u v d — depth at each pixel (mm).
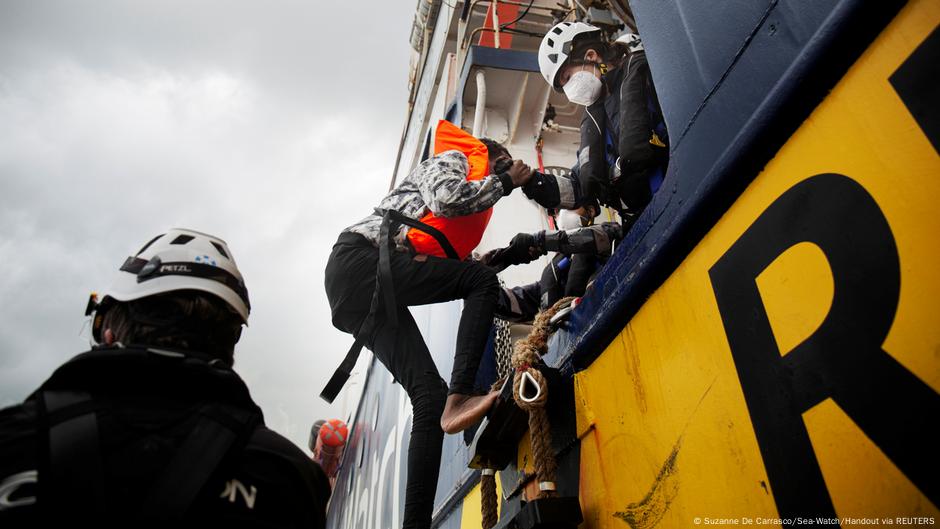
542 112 4270
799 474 871
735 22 1113
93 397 755
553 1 5504
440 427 1771
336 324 2027
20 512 633
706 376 1121
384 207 2002
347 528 7926
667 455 1218
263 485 779
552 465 1524
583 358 1648
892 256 755
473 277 1830
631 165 1729
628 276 1407
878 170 793
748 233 1042
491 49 4195
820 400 847
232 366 960
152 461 716
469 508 2775
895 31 793
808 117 931
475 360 1714
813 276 886
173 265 947
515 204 3998
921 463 683
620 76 1993
